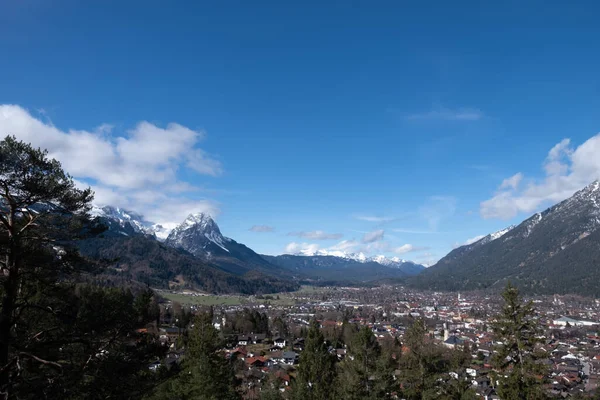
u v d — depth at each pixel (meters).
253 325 130.38
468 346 105.50
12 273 17.84
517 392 26.91
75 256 19.88
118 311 19.69
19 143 18.05
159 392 35.50
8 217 18.75
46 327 19.45
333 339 107.31
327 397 41.12
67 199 19.58
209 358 38.88
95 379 18.08
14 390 16.58
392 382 37.72
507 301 28.92
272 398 46.12
